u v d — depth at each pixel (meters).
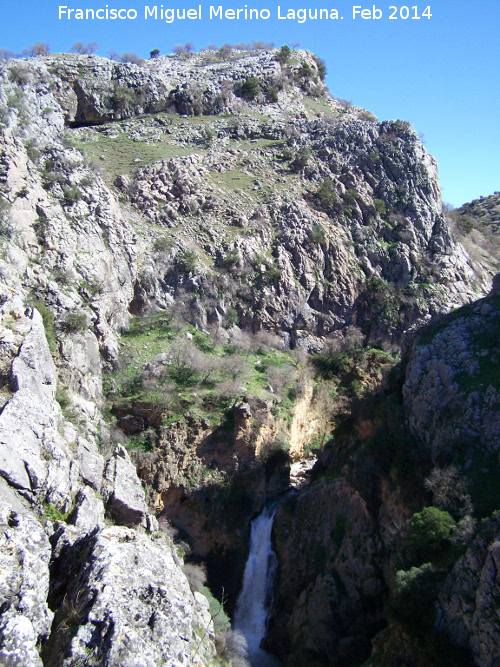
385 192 83.38
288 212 77.06
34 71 74.94
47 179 58.81
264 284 70.06
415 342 44.28
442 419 38.12
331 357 67.19
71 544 29.03
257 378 59.53
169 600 26.20
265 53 123.50
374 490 39.16
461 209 133.38
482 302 42.81
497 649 26.88
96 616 23.98
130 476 40.31
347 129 89.75
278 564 45.72
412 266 76.75
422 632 29.78
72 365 47.38
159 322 61.91
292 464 57.31
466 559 29.39
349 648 34.88
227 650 35.06
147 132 91.94
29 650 21.86
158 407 50.44
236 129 94.31
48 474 32.00
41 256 51.97
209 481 49.16
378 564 36.84
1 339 37.22
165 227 72.94
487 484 33.16
